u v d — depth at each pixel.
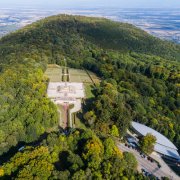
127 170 151.38
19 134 189.12
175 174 179.25
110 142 168.12
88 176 138.75
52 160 151.00
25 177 131.62
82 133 173.88
